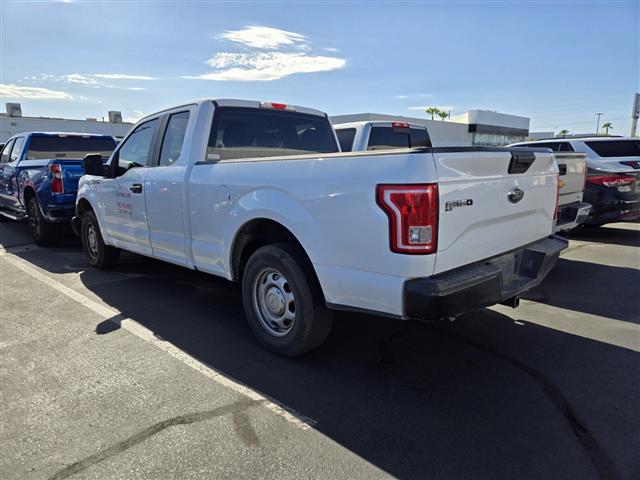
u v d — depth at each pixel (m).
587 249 7.82
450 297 2.81
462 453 2.61
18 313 4.86
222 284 5.94
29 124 39.28
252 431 2.81
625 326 4.43
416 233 2.76
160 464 2.52
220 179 4.00
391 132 8.05
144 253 5.36
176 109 4.82
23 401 3.15
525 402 3.12
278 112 5.04
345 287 3.12
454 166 2.88
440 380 3.43
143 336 4.25
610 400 3.13
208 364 3.69
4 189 9.80
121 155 5.70
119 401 3.14
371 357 3.82
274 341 3.82
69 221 7.82
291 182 3.38
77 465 2.51
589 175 8.25
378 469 2.48
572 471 2.45
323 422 2.90
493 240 3.32
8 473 2.46
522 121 61.28
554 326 4.45
